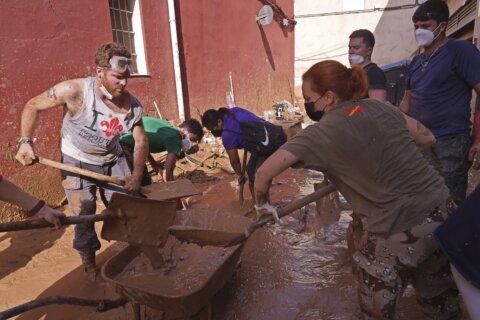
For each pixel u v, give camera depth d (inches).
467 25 342.0
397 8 618.8
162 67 291.7
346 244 146.6
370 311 79.0
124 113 117.5
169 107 303.6
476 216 52.7
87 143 118.8
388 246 72.6
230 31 393.7
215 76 370.9
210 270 113.4
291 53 581.9
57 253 148.2
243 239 84.9
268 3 475.2
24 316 110.5
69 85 110.7
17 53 174.9
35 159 109.2
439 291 79.2
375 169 69.1
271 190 219.3
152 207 95.8
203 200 203.5
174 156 165.6
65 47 201.2
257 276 128.7
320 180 237.9
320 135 69.8
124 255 109.8
